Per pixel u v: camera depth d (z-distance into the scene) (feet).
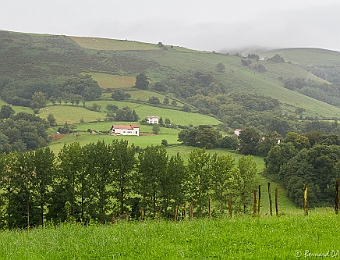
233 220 71.77
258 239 53.36
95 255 51.55
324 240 50.44
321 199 253.24
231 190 200.54
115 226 78.07
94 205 174.40
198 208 188.14
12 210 170.71
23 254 55.26
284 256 43.98
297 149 321.11
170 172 184.75
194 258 46.26
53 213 170.50
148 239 57.82
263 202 241.14
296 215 77.20
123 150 184.75
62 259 51.83
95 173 178.19
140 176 185.78
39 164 172.04
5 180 172.45
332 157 262.47
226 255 46.50
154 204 182.70
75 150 176.35
